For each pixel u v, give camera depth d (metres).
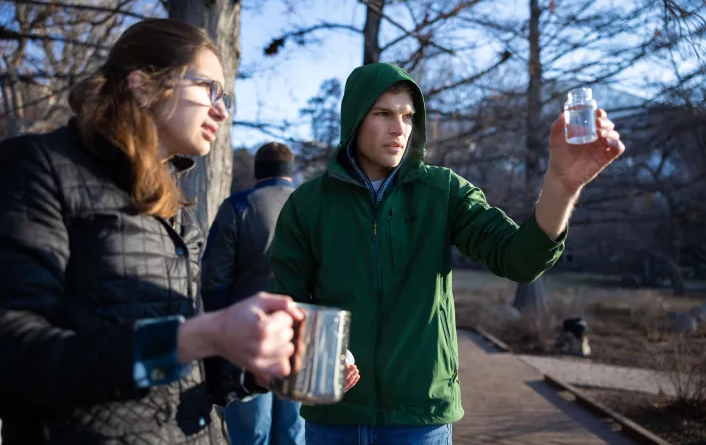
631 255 29.78
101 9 6.13
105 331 1.12
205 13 4.64
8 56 9.72
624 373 8.10
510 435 5.10
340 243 2.27
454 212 2.28
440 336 2.19
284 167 3.69
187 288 1.48
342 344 1.25
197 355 1.12
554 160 1.66
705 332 11.09
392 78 2.24
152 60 1.41
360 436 2.13
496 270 2.07
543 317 11.34
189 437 1.39
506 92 11.71
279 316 1.09
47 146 1.29
